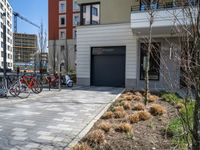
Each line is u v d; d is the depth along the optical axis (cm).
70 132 597
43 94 1338
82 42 1967
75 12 5488
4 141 529
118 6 1909
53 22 5703
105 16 1947
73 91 1515
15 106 952
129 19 1875
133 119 647
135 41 1762
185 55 326
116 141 501
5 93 1205
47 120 720
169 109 804
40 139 544
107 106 942
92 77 1959
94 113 823
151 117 696
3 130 611
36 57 4009
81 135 567
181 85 368
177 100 720
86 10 2019
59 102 1062
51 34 5691
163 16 1412
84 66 1966
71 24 5525
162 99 1020
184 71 331
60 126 654
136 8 1781
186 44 323
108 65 1903
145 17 1534
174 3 355
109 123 632
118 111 747
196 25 304
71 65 5131
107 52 1894
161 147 468
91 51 1948
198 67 307
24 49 7219
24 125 661
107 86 1889
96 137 502
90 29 1931
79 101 1093
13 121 704
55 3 5703
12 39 8562
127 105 848
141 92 1288
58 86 1669
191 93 332
